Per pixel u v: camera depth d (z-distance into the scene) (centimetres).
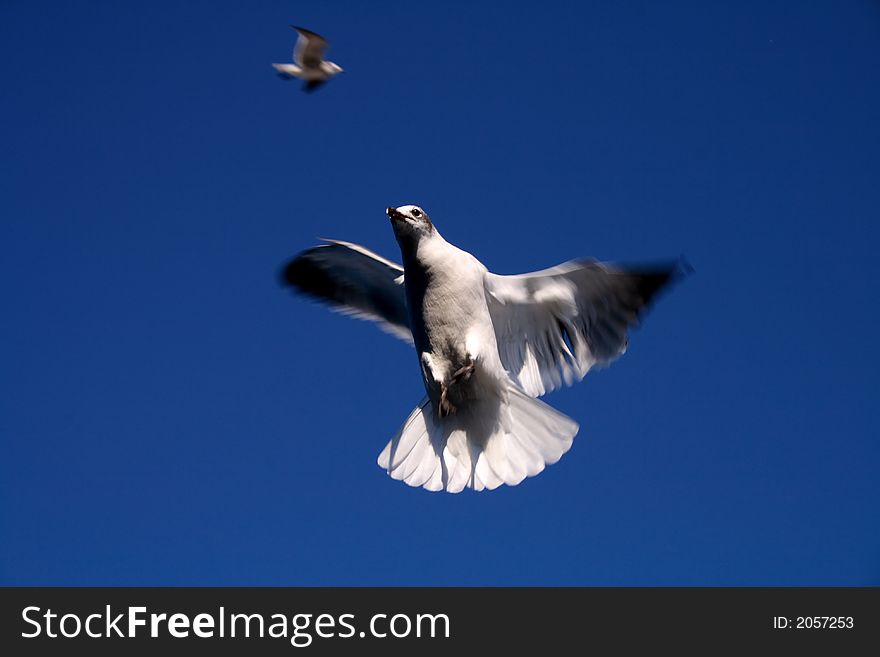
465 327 928
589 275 962
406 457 966
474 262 945
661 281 971
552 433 938
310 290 1103
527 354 1002
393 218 921
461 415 955
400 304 1074
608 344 996
